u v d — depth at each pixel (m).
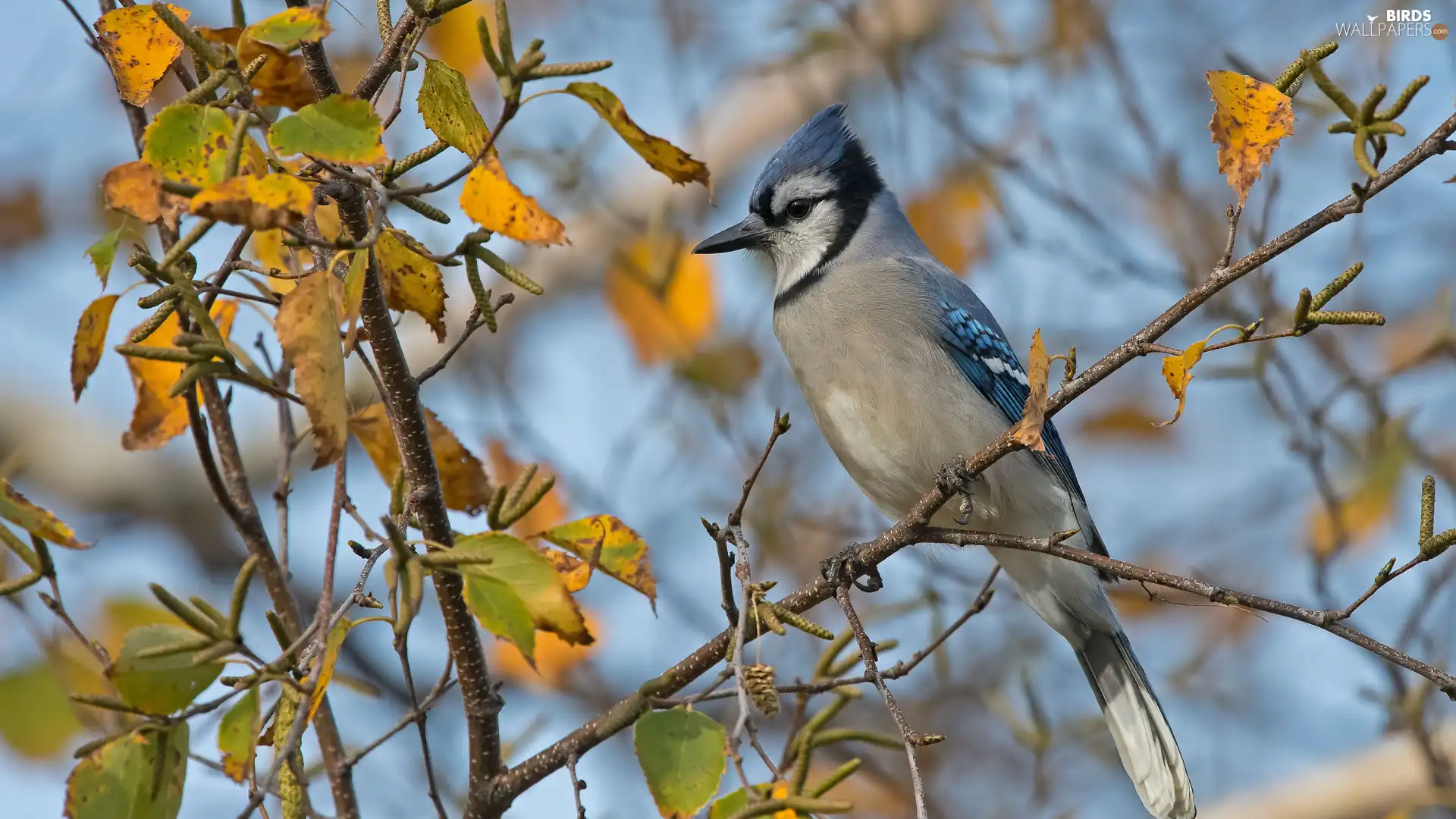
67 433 11.40
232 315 5.86
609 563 5.23
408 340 11.98
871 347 8.96
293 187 3.99
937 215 11.85
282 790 5.02
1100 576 9.17
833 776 4.79
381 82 5.04
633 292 10.71
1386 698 9.80
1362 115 4.79
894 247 9.63
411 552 4.43
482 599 4.44
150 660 4.40
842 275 9.32
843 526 11.63
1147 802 8.87
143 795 4.49
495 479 8.92
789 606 6.33
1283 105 5.51
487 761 5.69
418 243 5.11
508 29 4.14
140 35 5.13
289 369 5.83
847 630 6.17
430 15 4.89
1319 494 11.39
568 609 4.43
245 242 5.31
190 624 4.39
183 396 5.27
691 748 4.53
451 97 4.90
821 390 9.23
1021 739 10.57
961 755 11.40
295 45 4.69
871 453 9.10
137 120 6.09
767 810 4.18
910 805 10.53
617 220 11.59
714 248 9.98
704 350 10.94
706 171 4.53
